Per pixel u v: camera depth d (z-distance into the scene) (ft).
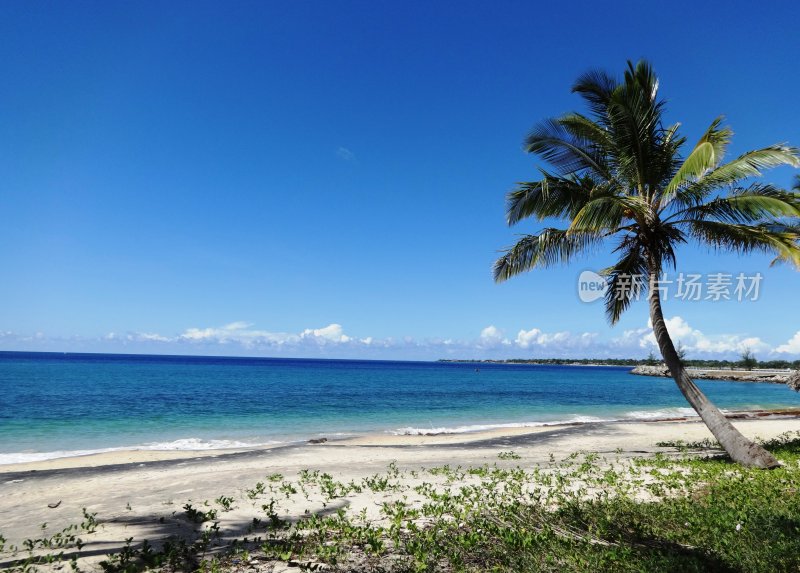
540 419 87.40
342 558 16.06
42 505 24.91
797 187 59.06
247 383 172.96
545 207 39.93
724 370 332.80
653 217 37.52
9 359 436.35
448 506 22.84
